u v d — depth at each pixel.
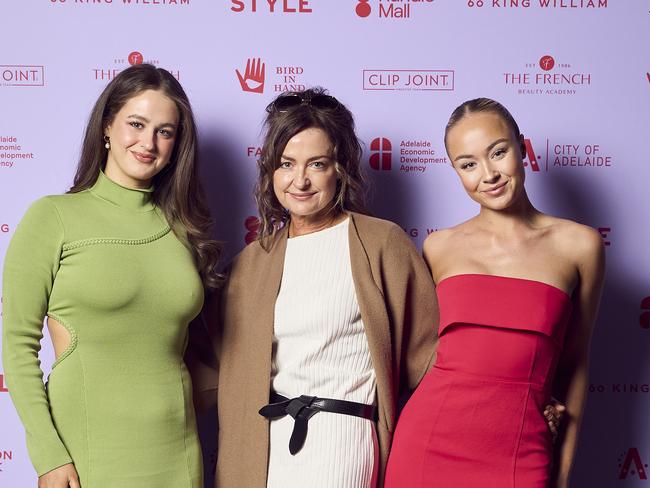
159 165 1.49
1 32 1.84
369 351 1.52
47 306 1.40
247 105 1.87
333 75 1.87
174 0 1.85
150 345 1.44
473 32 1.86
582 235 1.49
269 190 1.60
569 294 1.47
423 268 1.60
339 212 1.61
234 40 1.86
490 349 1.42
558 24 1.86
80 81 1.85
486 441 1.40
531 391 1.42
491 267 1.50
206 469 1.90
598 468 1.89
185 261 1.51
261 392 1.52
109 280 1.38
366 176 1.68
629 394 1.89
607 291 1.88
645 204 1.88
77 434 1.37
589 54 1.86
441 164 1.88
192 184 1.58
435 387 1.48
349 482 1.43
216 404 1.76
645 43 1.86
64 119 1.85
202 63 1.86
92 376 1.38
